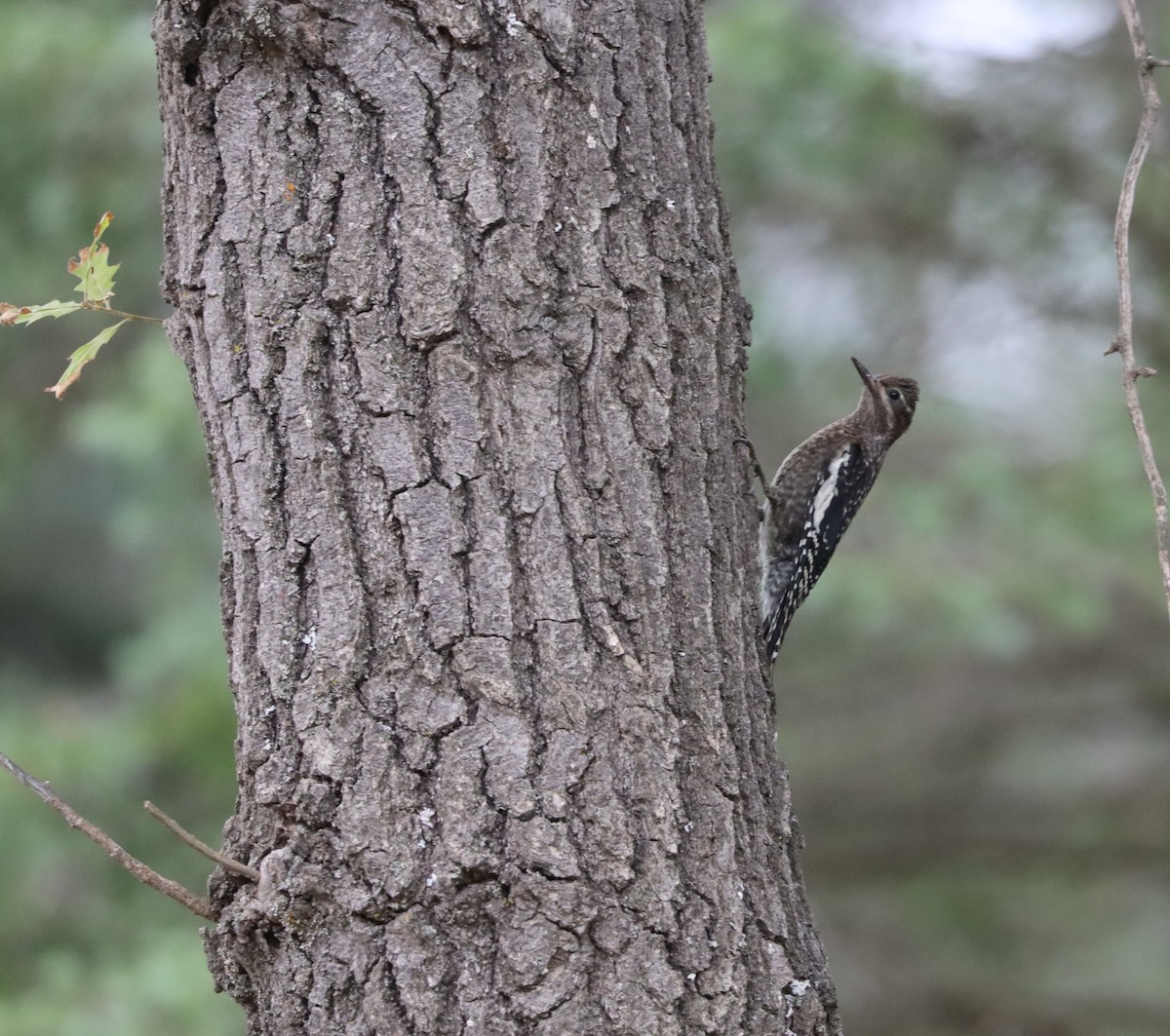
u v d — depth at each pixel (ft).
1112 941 81.15
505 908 18.34
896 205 64.90
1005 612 61.36
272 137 19.75
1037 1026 74.84
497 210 19.42
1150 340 63.98
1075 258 63.52
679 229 20.57
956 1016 75.92
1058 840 75.51
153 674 56.70
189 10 19.86
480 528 19.07
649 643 19.36
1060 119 62.49
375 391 19.30
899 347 67.21
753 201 62.95
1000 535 62.23
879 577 58.65
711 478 20.51
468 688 18.79
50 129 56.03
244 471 19.74
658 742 19.13
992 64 61.16
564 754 18.69
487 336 19.34
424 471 19.15
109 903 54.08
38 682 83.30
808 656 72.08
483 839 18.42
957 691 76.43
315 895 18.62
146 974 49.47
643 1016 18.28
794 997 19.30
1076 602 60.39
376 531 19.17
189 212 20.25
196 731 54.24
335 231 19.54
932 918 78.69
